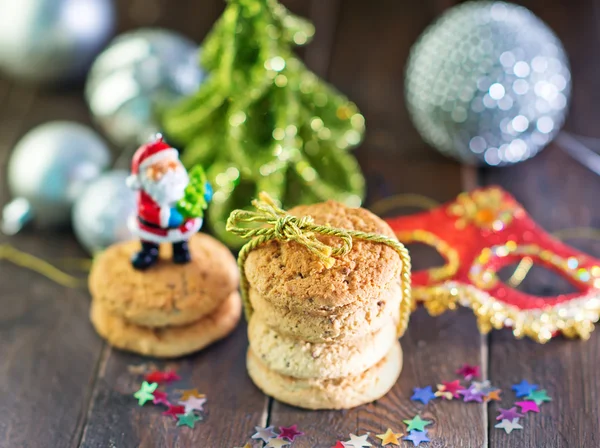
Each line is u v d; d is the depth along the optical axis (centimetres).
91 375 43
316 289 37
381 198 51
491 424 40
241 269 40
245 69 47
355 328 38
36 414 41
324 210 40
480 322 43
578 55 59
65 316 46
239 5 45
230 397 41
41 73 56
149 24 62
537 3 62
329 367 39
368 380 40
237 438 40
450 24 51
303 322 38
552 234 49
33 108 58
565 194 51
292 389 40
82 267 48
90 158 49
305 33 47
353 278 38
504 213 48
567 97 52
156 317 42
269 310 39
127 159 54
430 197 51
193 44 55
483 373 42
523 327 43
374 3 63
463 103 49
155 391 42
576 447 39
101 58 53
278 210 39
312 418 40
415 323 44
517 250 46
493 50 48
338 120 50
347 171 50
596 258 47
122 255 44
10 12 54
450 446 39
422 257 47
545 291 45
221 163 49
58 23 54
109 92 52
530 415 40
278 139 46
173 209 40
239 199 49
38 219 50
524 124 50
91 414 41
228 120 48
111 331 43
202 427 40
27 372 43
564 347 43
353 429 40
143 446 40
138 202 41
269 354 40
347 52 60
